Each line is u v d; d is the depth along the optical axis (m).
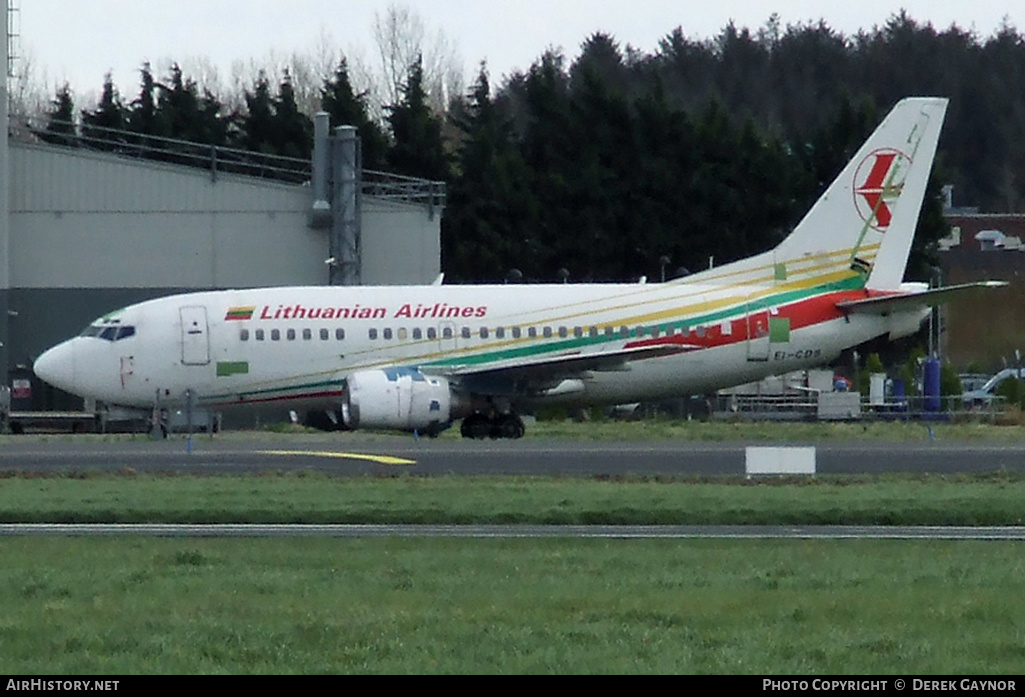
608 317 199.25
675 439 186.62
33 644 65.25
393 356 195.12
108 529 106.31
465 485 126.88
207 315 194.50
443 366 195.12
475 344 196.25
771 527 107.94
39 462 150.00
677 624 69.38
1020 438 187.62
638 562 88.44
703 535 103.31
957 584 80.12
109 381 192.62
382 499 116.50
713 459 151.25
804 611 71.50
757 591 77.75
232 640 65.62
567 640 65.56
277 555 91.19
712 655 62.78
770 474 136.12
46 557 90.75
